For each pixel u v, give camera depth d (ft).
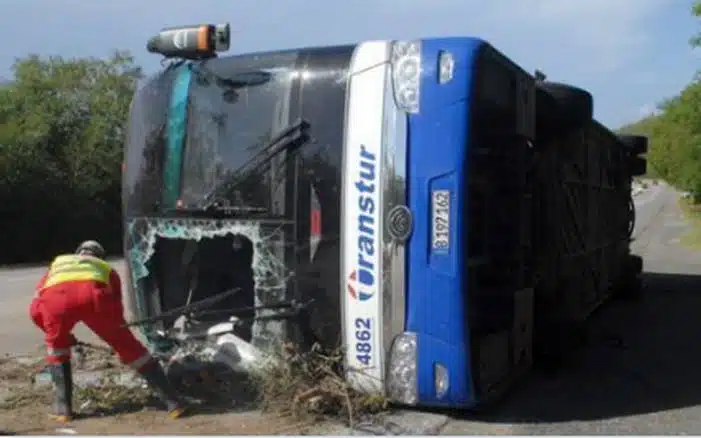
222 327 21.34
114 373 23.97
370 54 20.07
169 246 22.16
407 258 19.40
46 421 19.92
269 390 20.42
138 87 22.97
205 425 19.40
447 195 19.11
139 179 22.31
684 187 157.48
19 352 29.43
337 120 20.07
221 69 21.61
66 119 117.19
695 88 104.01
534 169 24.21
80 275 20.16
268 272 20.51
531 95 23.06
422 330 19.35
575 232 29.78
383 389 19.93
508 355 22.20
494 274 21.06
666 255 81.15
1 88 118.01
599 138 35.35
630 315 40.55
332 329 20.15
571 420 20.75
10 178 102.06
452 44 19.54
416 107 19.35
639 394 23.73
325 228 20.06
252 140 20.89
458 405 19.53
